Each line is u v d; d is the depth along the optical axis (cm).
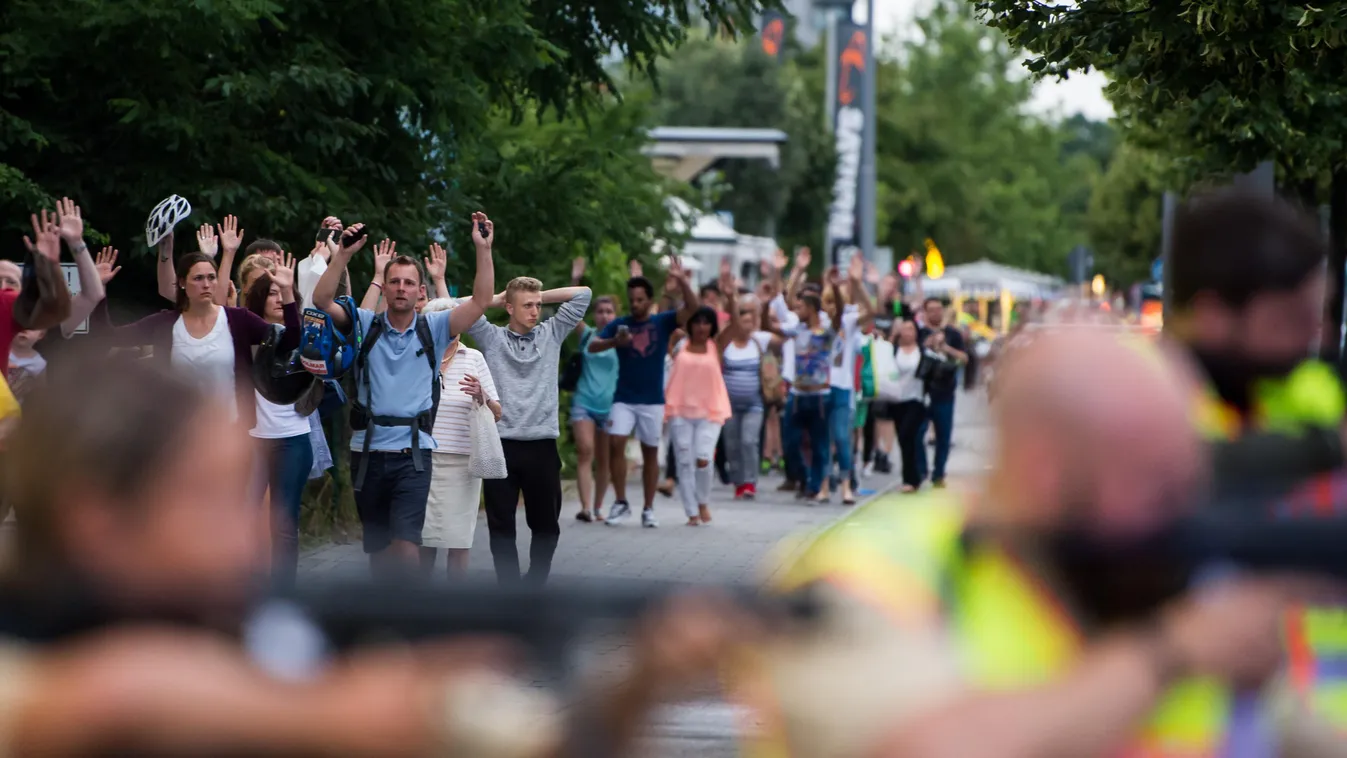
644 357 3900
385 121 4062
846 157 11356
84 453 530
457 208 4228
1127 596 579
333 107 3928
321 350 2342
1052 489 569
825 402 4616
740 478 4716
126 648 520
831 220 11425
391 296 2391
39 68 3616
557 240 4553
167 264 2808
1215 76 3197
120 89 3719
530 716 551
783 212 15112
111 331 2378
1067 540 571
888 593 562
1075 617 576
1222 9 2908
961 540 578
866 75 11325
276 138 3912
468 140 4359
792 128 15088
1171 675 577
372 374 2386
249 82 3638
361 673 529
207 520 545
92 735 500
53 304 2234
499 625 576
